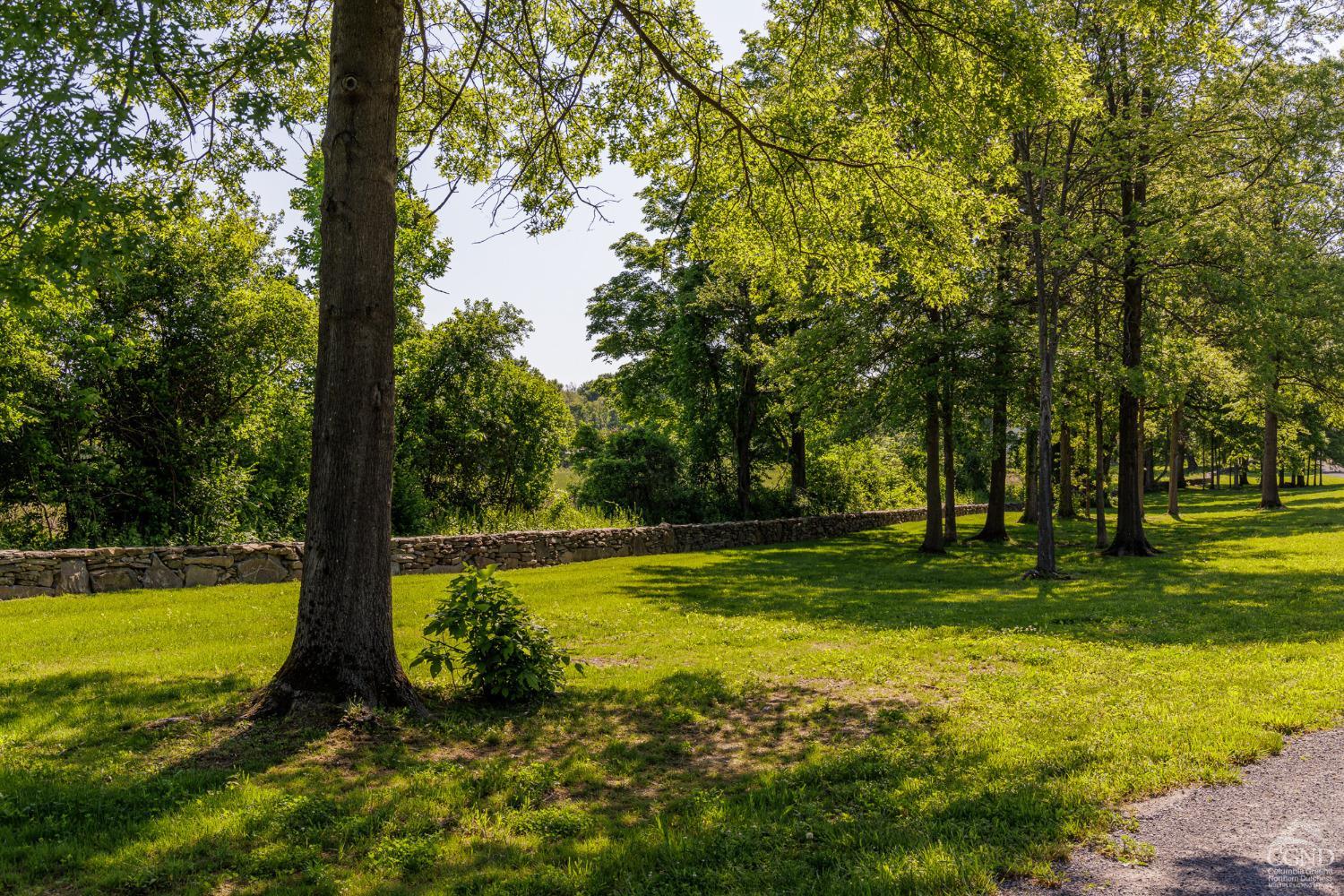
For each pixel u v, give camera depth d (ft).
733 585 58.39
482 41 33.78
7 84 17.13
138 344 59.36
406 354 92.53
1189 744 20.45
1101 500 81.15
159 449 63.10
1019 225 63.72
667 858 14.75
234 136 31.55
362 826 15.96
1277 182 70.28
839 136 35.83
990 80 33.58
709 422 109.19
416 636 35.68
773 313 85.76
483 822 16.46
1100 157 65.31
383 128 22.89
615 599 50.11
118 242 18.37
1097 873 13.89
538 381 104.22
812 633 38.78
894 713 24.71
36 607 39.27
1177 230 65.77
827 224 39.63
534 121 40.04
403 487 82.79
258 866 14.30
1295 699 24.72
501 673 25.07
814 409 84.89
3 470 56.29
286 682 22.48
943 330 78.23
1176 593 50.37
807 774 19.22
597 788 18.81
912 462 134.31
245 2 33.35
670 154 39.19
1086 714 23.77
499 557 65.05
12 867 13.99
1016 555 82.58
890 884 13.32
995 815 16.33
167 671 27.50
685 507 106.22
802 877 13.92
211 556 49.26
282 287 69.92
